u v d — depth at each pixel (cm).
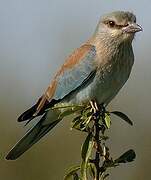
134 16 1367
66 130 1862
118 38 1345
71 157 1844
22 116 1362
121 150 1870
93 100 1361
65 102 1395
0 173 1822
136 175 1798
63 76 1397
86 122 1107
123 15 1354
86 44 1400
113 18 1356
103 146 1087
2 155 1855
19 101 2027
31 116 1374
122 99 1920
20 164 1827
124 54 1354
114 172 1794
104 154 1077
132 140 1872
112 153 1873
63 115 1147
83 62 1367
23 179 1822
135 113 1908
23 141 1390
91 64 1354
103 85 1349
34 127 1390
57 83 1403
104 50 1352
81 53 1381
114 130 1880
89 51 1367
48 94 1401
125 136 1878
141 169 1809
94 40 1384
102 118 1109
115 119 1883
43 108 1381
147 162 1823
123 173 1802
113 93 1367
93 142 1086
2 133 1898
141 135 1880
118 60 1349
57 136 1861
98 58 1351
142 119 1895
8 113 1977
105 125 1107
